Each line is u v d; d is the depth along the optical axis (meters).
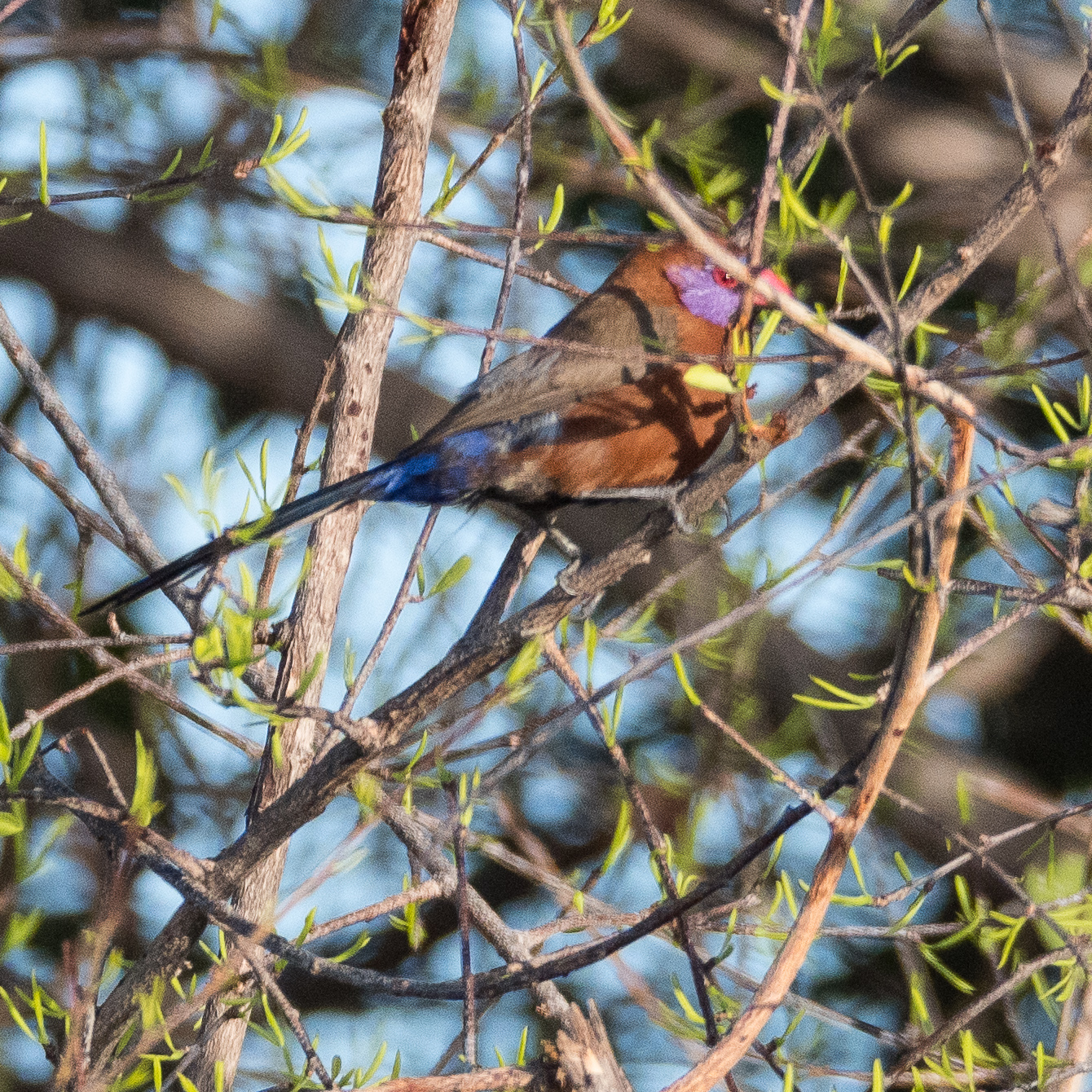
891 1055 10.87
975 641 6.30
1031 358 8.85
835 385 7.10
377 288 8.09
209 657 6.38
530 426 9.52
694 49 13.14
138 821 6.78
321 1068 6.31
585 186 13.09
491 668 7.60
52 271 15.26
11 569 7.97
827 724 12.05
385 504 12.88
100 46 14.72
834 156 13.09
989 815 12.33
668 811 11.68
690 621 11.34
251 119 14.86
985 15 6.66
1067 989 7.11
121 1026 7.80
